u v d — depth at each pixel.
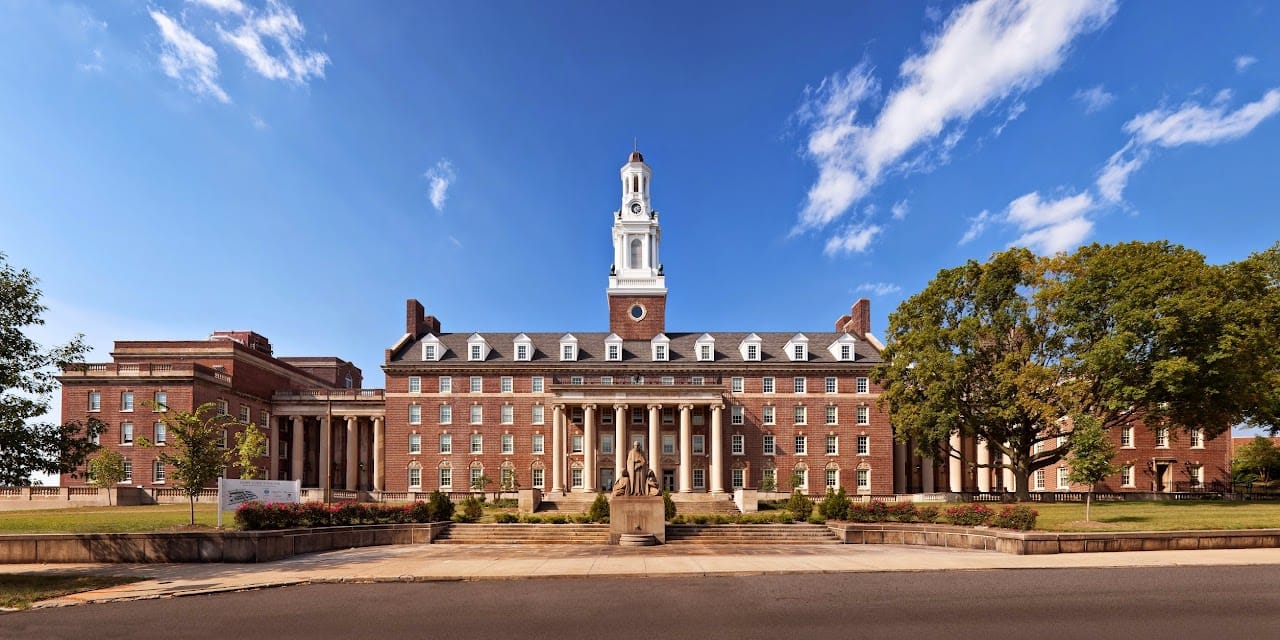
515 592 19.30
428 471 69.00
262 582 20.70
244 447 52.81
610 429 69.38
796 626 15.07
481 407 69.94
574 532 34.62
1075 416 34.44
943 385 49.31
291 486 33.72
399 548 30.91
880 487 68.12
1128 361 43.84
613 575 22.03
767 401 69.56
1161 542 26.48
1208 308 40.00
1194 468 64.12
